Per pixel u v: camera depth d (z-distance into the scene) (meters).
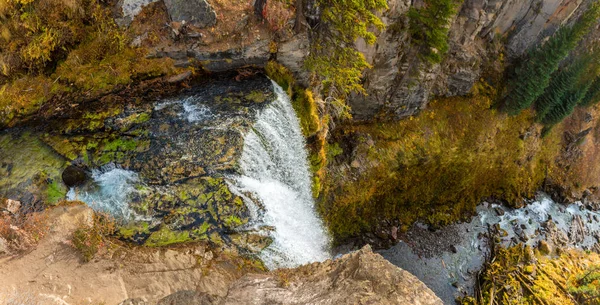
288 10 22.50
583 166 45.50
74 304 14.83
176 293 15.88
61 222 16.73
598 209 45.25
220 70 23.28
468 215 37.88
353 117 32.19
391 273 15.61
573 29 33.59
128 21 21.70
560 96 38.97
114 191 19.00
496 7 32.31
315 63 23.28
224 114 21.95
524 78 36.19
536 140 41.75
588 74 38.31
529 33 35.75
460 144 35.59
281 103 23.75
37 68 20.75
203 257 18.25
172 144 20.53
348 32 20.97
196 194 19.62
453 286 32.88
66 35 20.95
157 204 18.97
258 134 22.19
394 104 32.47
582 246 40.84
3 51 20.14
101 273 16.14
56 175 18.86
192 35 21.69
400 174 33.22
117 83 21.34
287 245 22.91
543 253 37.03
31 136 20.06
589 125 45.38
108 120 20.83
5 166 18.91
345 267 17.38
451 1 26.55
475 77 35.44
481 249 35.81
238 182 20.59
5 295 14.18
